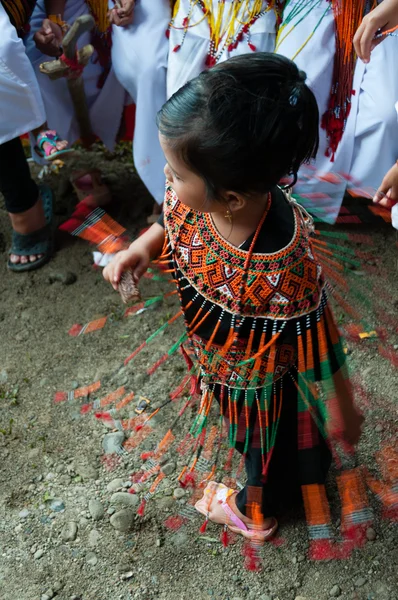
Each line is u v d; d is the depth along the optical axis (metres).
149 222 2.88
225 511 1.75
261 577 1.69
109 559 1.75
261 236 1.31
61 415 2.14
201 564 1.72
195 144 1.15
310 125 1.18
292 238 1.32
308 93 1.16
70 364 2.32
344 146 2.52
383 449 1.93
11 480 1.95
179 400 2.13
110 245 1.71
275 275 1.32
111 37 2.72
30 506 1.88
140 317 2.48
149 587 1.69
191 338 1.54
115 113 2.85
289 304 1.34
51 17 2.62
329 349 1.48
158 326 2.44
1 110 2.34
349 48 2.39
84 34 2.73
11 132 2.40
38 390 2.23
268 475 1.67
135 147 2.61
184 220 1.41
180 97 1.17
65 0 2.68
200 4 2.45
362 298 1.95
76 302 2.58
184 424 2.06
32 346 2.41
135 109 2.81
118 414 2.12
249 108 1.12
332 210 2.56
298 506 1.82
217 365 1.51
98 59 2.78
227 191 1.21
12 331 2.48
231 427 1.62
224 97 1.12
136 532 1.80
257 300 1.34
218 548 1.75
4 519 1.85
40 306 2.58
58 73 2.47
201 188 1.22
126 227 2.89
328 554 1.70
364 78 2.48
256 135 1.12
